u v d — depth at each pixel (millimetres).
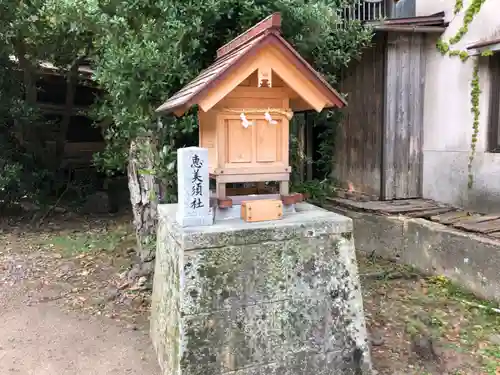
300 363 3076
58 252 6852
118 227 8367
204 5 4273
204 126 3445
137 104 4543
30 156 8758
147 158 4988
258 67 2875
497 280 4648
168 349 3205
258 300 2984
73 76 8602
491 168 5801
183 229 2938
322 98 3078
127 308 4855
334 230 3176
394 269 5730
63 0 4949
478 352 3816
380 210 6289
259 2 4539
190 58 4500
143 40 4391
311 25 4750
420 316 4430
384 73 6660
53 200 9430
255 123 3207
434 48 6602
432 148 6754
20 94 8578
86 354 3854
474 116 5984
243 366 2945
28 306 4879
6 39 7320
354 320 3219
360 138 7316
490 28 5680
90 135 10531
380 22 6016
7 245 7203
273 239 3012
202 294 2855
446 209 6199
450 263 5234
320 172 7828
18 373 3551
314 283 3119
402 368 3570
